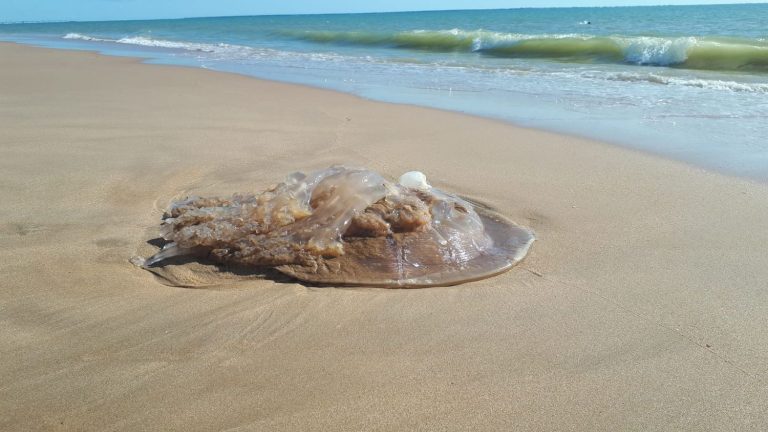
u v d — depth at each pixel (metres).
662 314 2.88
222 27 43.56
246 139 6.24
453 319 2.83
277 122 7.14
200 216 3.45
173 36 30.78
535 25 28.09
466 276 3.19
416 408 2.23
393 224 3.29
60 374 2.38
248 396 2.28
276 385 2.35
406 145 6.07
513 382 2.38
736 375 2.41
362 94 9.35
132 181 4.81
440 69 12.33
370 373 2.43
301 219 3.33
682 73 10.45
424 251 3.25
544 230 3.95
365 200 3.35
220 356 2.53
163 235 3.53
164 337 2.65
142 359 2.49
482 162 5.49
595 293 3.09
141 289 3.08
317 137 6.36
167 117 7.38
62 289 3.06
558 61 12.95
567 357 2.54
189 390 2.30
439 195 3.69
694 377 2.40
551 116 7.38
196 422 2.13
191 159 5.46
